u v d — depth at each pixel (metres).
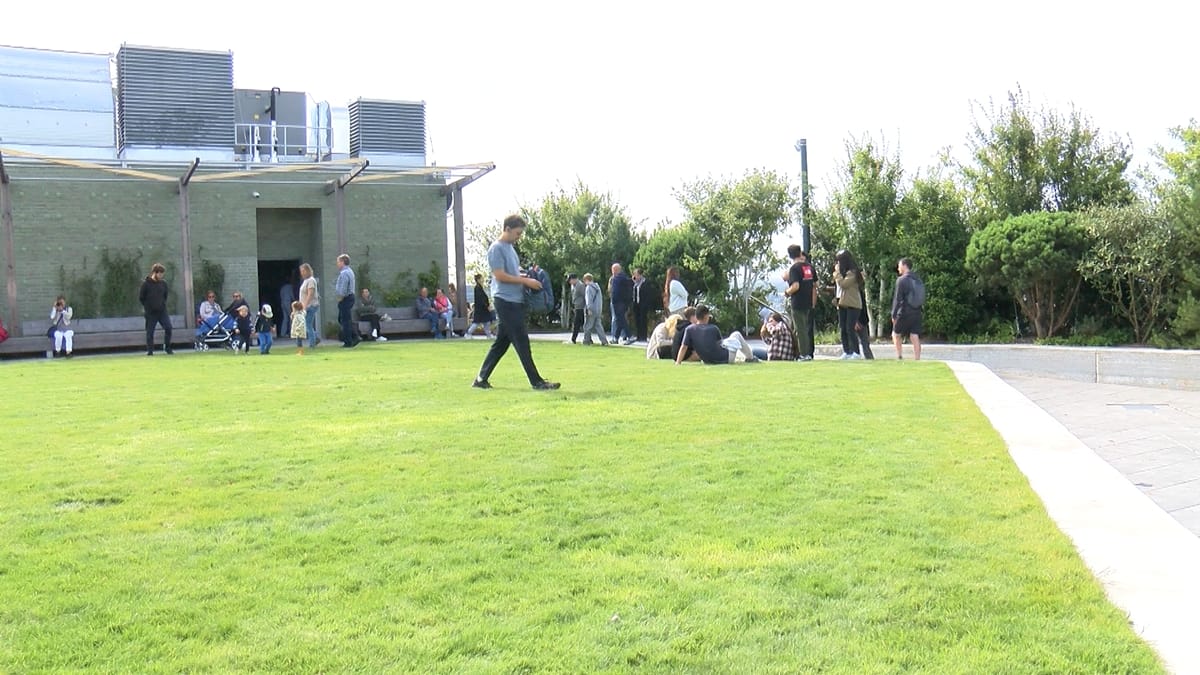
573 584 3.77
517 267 10.66
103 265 24.59
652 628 3.30
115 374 14.31
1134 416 10.70
